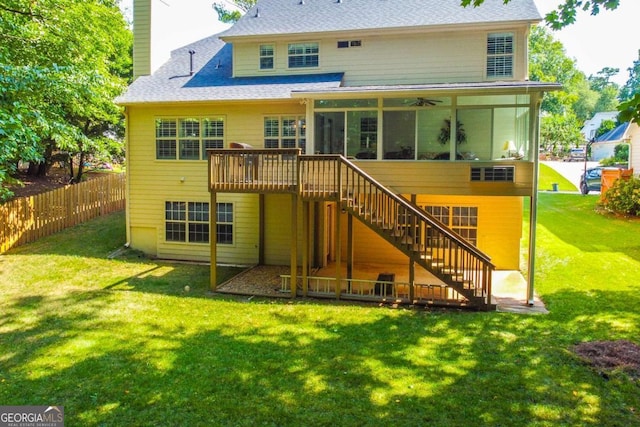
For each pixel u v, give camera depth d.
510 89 10.22
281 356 7.08
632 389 5.91
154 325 8.54
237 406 5.59
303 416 5.35
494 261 13.74
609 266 12.46
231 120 14.35
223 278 12.59
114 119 19.05
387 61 14.12
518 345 7.48
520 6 13.55
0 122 9.04
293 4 16.33
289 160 10.65
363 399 5.72
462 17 13.44
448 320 8.88
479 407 5.52
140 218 15.41
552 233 16.53
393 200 10.29
